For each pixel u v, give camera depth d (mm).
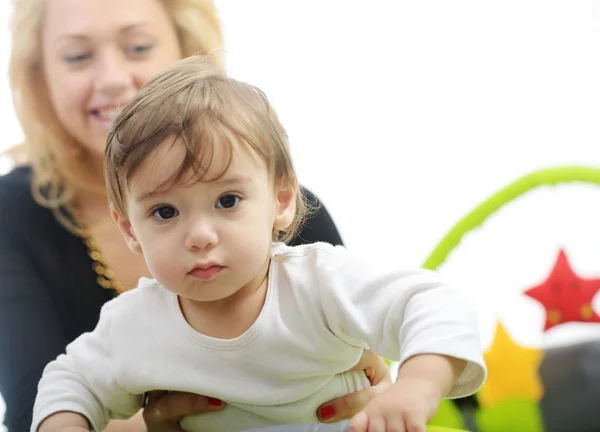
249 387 801
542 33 1955
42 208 1228
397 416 638
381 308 758
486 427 1418
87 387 850
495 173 1906
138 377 824
